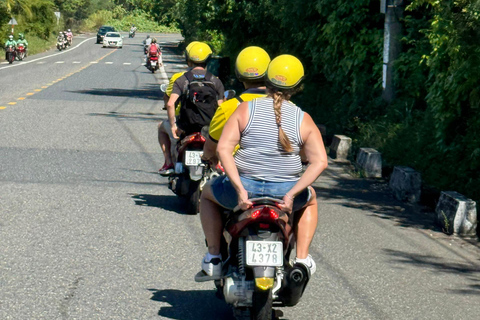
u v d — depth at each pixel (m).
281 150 8.27
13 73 62.91
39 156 21.36
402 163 22.00
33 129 26.97
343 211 16.45
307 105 35.41
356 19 30.17
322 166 8.16
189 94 15.03
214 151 9.55
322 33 34.22
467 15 16.94
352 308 10.06
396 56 27.28
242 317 8.74
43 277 10.71
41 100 38.75
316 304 10.16
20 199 15.83
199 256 12.22
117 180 18.53
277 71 8.35
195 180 14.70
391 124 25.33
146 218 14.72
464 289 11.23
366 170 21.06
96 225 13.95
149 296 10.16
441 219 15.19
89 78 59.41
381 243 13.78
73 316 9.23
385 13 27.47
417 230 15.02
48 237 12.91
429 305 10.37
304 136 8.32
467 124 19.92
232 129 8.24
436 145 20.92
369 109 28.41
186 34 124.00
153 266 11.55
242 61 9.27
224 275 8.75
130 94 45.56
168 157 16.19
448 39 19.94
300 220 8.79
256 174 8.24
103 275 10.95
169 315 9.47
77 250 12.20
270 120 8.28
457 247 13.89
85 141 24.66
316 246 13.31
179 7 65.12
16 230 13.29
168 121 16.12
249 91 9.24
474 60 17.47
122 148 23.62
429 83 24.78
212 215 8.85
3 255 11.70
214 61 51.25
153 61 73.38
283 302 8.64
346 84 32.50
